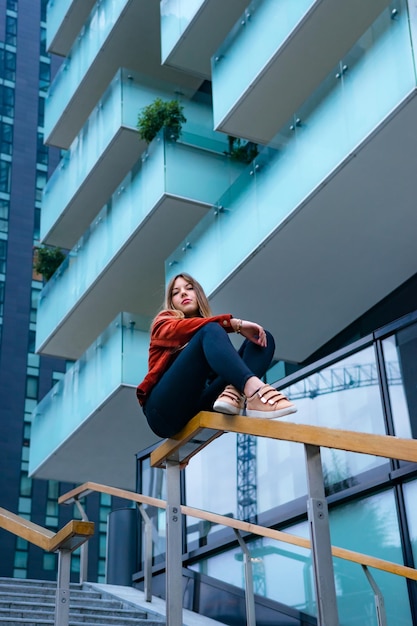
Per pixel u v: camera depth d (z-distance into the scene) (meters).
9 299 46.56
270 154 9.91
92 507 45.53
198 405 4.09
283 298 11.02
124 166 15.21
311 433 3.38
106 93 15.09
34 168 49.88
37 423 15.52
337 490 7.42
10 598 7.55
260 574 7.65
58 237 17.84
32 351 46.19
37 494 44.12
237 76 11.27
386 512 6.93
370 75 8.39
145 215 12.54
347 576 6.90
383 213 9.42
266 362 4.11
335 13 10.05
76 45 17.62
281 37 10.46
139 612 7.66
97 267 14.16
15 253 47.59
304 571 7.19
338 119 8.80
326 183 8.92
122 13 15.25
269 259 10.16
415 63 7.80
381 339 7.43
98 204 16.48
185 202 12.20
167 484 4.16
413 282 10.68
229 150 12.87
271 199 9.80
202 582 8.24
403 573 5.82
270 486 8.02
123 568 10.39
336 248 10.02
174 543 4.03
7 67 51.22
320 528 3.27
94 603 7.96
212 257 10.85
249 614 6.96
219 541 8.22
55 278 16.30
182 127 13.33
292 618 7.14
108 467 15.15
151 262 13.72
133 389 12.50
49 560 43.25
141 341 12.83
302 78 10.91
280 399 3.74
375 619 6.55
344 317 11.57
